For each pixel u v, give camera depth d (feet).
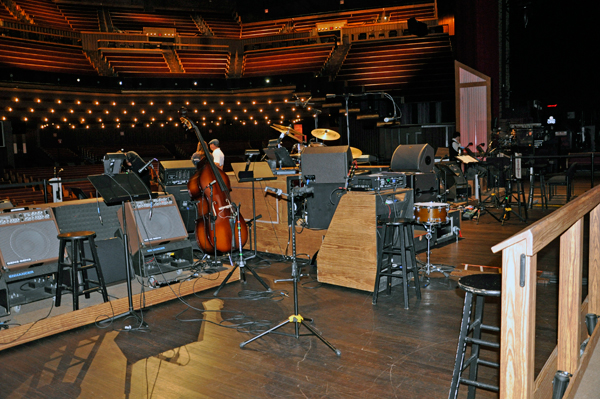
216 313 13.12
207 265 16.57
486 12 44.34
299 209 18.33
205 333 11.69
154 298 13.89
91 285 14.10
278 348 10.67
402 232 13.12
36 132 65.26
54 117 55.42
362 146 52.01
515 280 5.51
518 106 49.08
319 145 18.89
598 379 8.29
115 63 65.77
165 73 62.54
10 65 57.11
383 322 12.09
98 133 69.87
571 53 56.59
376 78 55.93
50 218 13.14
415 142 49.06
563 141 60.18
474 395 7.86
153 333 11.77
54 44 62.08
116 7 76.54
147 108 60.08
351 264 14.76
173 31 71.36
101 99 57.77
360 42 62.03
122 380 9.37
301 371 9.53
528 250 5.33
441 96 47.83
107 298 12.84
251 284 15.84
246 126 72.33
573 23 55.67
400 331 11.46
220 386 9.03
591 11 54.60
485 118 41.52
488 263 17.37
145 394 8.80
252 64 69.97
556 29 56.59
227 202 15.55
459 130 42.75
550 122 58.85
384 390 8.69
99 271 12.71
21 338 11.23
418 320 12.16
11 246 12.09
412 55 57.67
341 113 51.55
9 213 12.51
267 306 13.57
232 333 11.65
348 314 12.73
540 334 11.00
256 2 80.64
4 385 9.30
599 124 59.88
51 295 13.25
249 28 81.56
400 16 73.15
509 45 49.14
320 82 56.24
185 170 18.71
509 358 5.62
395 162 18.37
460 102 42.45
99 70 64.49
